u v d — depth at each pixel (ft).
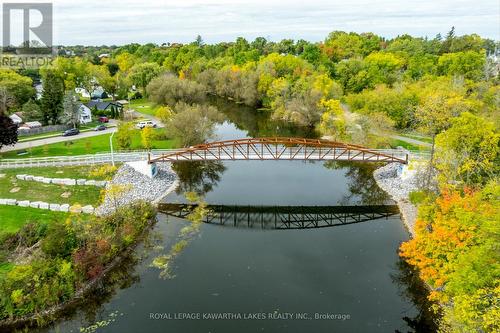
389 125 231.91
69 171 184.85
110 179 180.55
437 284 96.27
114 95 427.33
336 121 253.65
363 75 344.28
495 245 77.97
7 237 130.31
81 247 124.67
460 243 92.17
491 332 73.10
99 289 116.16
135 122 300.81
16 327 101.86
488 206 92.89
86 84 406.21
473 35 495.00
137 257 132.57
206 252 136.46
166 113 272.51
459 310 76.89
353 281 120.06
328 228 155.53
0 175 177.88
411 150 216.33
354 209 173.58
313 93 299.17
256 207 176.24
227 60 493.36
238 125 320.09
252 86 374.84
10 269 118.11
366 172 216.74
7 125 202.69
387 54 431.02
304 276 122.52
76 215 150.20
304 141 190.49
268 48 589.73
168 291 115.55
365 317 104.83
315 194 191.01
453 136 134.62
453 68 348.79
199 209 171.73
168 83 316.81
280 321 102.89
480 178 133.69
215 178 214.07
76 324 103.71
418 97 255.50
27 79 340.18
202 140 235.40
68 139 247.70
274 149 231.30
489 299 74.13
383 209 172.86
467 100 219.82
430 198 134.31
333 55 545.44
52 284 108.68
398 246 140.46
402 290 115.96
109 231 135.33
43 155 208.64
